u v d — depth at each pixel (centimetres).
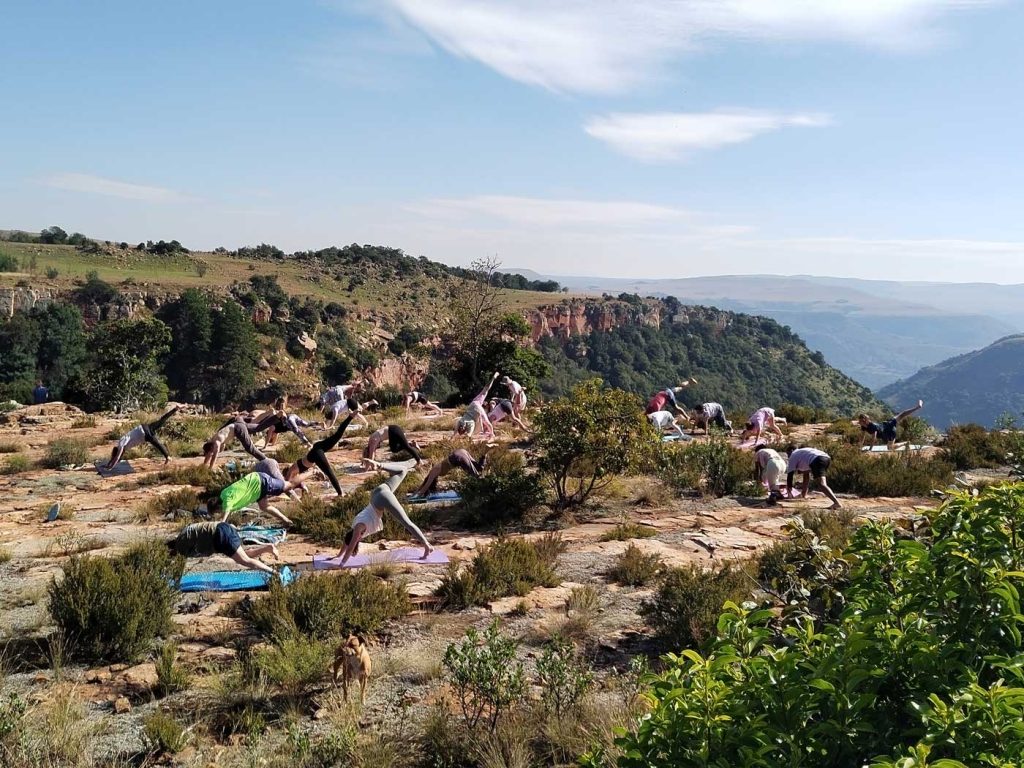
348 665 630
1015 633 330
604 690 652
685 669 370
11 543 1154
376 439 1767
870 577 390
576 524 1298
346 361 10200
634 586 966
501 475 1389
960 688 303
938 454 1884
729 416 2842
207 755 554
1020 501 367
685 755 313
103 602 735
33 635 781
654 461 1605
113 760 543
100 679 685
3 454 2047
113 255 12519
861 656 329
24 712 589
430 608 873
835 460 1667
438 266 17575
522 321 4312
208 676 683
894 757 299
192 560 1051
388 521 1229
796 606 548
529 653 744
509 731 556
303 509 1288
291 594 812
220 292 10288
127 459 1930
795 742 306
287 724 602
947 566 357
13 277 9581
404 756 550
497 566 940
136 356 3719
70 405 3047
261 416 2189
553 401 1437
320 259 15462
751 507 1410
